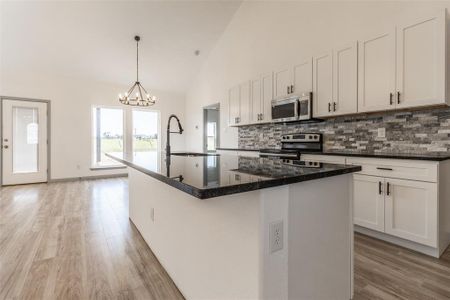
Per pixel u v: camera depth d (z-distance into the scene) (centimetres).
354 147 297
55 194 423
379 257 196
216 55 546
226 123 526
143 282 166
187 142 705
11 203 365
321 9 329
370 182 231
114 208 341
